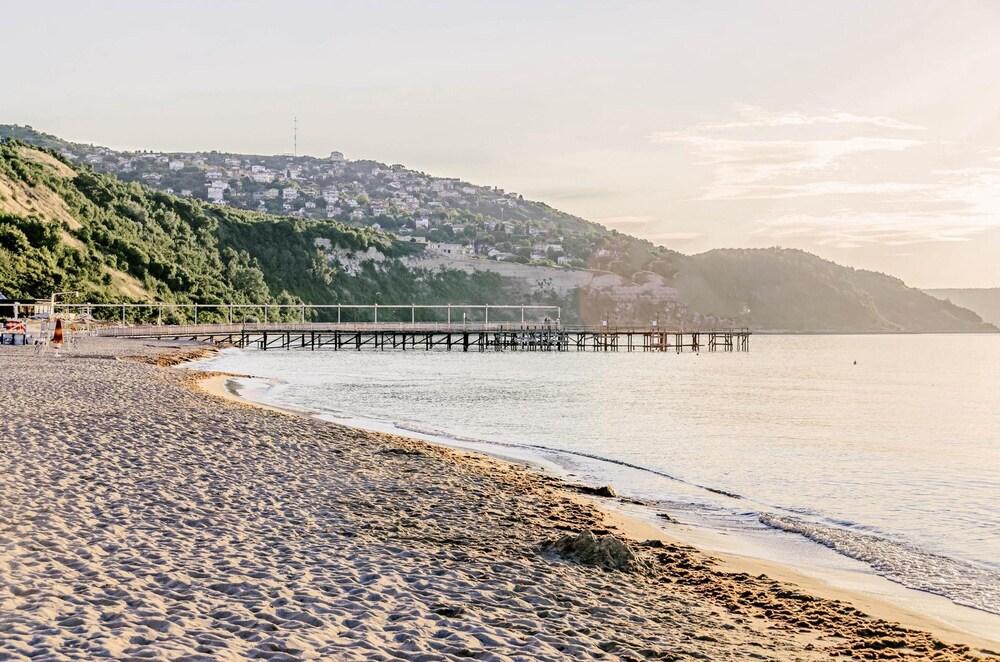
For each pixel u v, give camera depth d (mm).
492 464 23062
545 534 14305
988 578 14258
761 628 10359
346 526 13492
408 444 25016
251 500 14781
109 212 153875
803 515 19359
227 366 69438
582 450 29125
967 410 51781
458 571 11188
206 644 7492
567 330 146250
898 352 168750
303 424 26859
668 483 22938
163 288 132500
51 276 102000
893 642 10125
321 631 8164
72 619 7824
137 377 40625
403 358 102125
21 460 16203
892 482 24469
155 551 10719
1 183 121375
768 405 51281
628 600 10836
